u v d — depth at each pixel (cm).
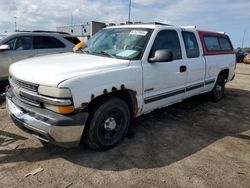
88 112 343
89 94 335
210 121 548
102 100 367
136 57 414
